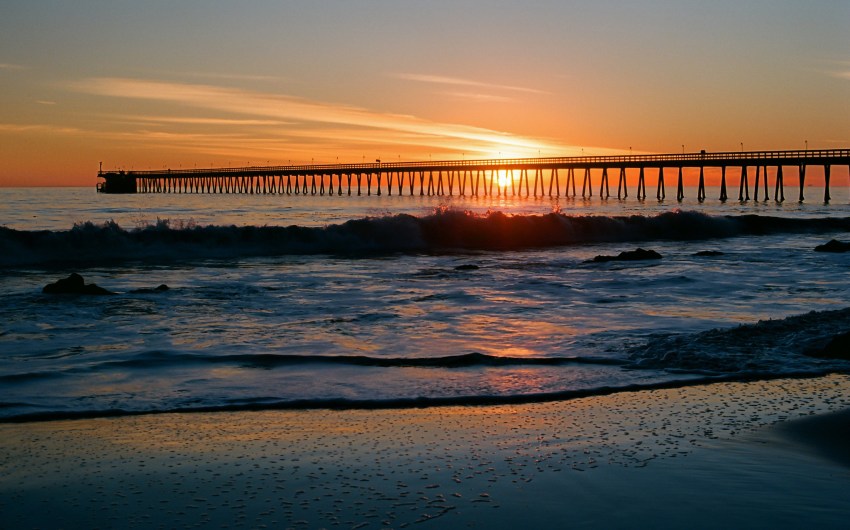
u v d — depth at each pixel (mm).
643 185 85750
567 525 5031
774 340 10469
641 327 12344
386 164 104188
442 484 5684
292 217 53531
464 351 10375
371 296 15938
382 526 4992
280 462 6137
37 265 22344
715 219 39969
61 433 6863
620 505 5328
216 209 67000
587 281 18828
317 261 24391
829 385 8477
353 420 7312
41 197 102500
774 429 6980
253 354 9984
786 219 42344
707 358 9555
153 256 25312
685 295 16328
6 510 5266
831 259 24734
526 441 6660
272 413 7523
